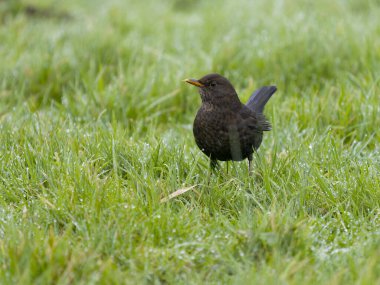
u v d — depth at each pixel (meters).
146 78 13.25
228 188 9.26
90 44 15.05
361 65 13.95
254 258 7.37
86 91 12.92
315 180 9.14
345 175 9.28
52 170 9.18
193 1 23.47
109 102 12.37
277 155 10.33
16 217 8.20
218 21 18.50
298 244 7.48
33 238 7.56
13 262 6.94
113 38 15.41
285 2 19.70
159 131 11.69
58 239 7.43
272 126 10.94
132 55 14.72
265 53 14.57
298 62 14.21
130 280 6.88
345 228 8.11
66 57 14.42
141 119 12.15
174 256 7.37
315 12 17.70
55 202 8.37
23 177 9.16
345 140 11.38
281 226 7.59
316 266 7.12
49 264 6.95
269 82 13.88
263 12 18.97
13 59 14.68
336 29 15.24
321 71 13.99
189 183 9.16
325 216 8.38
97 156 9.87
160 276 7.14
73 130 10.64
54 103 13.23
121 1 23.41
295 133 11.09
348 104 11.67
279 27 16.27
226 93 9.69
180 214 8.27
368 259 7.04
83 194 8.54
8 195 8.86
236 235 7.56
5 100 13.03
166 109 12.77
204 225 8.16
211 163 9.91
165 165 9.56
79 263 6.96
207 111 9.76
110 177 9.11
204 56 15.03
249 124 9.73
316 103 12.01
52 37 16.14
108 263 6.96
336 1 19.61
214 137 9.73
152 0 24.06
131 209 8.12
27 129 10.60
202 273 7.10
